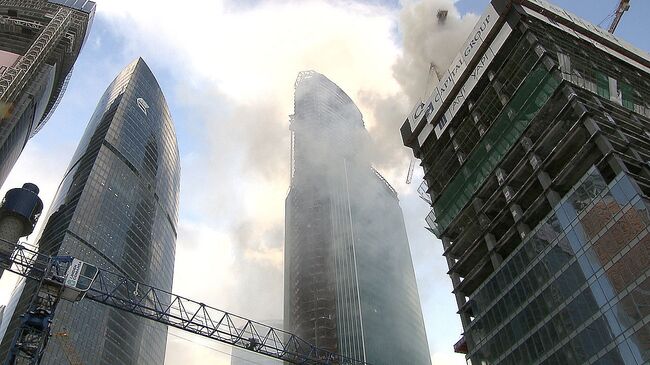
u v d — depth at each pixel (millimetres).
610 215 65688
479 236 91062
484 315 82375
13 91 199500
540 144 83000
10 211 152250
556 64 87438
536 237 76188
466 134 106688
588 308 64312
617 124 81438
